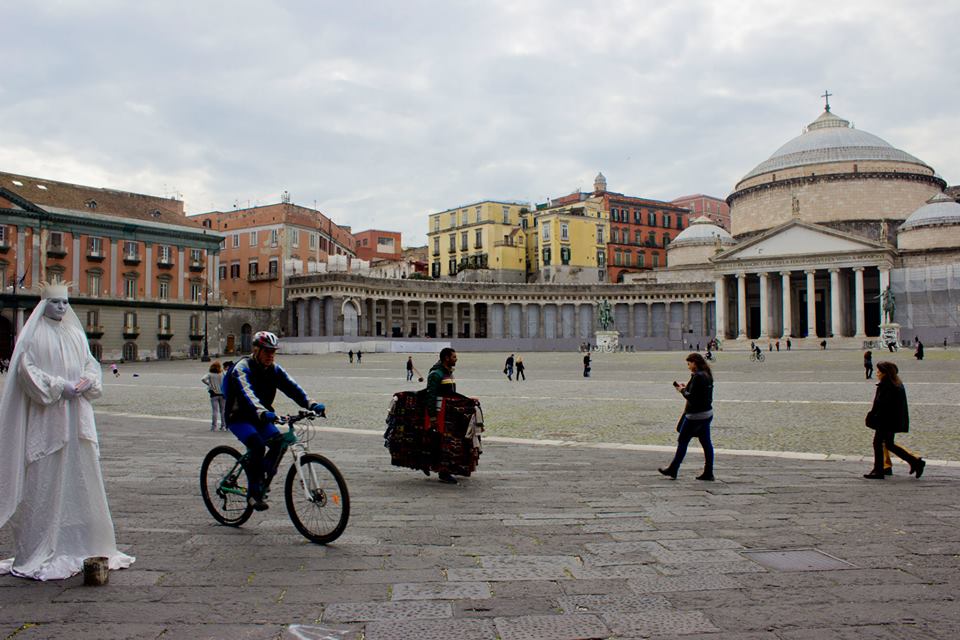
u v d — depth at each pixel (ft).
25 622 19.49
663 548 26.89
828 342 298.15
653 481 41.09
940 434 59.62
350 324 329.31
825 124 398.42
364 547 27.02
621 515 32.40
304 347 306.55
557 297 384.27
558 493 37.58
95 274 268.21
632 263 448.65
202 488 31.24
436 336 369.50
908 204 354.74
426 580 23.17
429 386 40.73
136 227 279.49
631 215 452.76
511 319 382.22
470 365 211.00
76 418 24.26
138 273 281.33
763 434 62.18
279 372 30.14
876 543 27.58
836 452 52.49
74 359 24.63
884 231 312.50
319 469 27.66
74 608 20.54
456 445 39.86
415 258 513.86
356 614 20.17
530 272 435.12
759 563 24.98
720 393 104.99
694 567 24.53
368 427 69.97
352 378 158.71
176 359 289.74
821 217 359.25
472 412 40.14
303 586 22.53
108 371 205.46
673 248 407.44
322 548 26.89
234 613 20.22
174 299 292.40
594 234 431.43
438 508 33.86
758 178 385.50
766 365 181.37
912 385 110.01
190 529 29.71
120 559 24.45
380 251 495.41
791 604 20.97
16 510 23.54
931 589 22.22
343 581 23.03
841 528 29.99
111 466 45.32
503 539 28.22
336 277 323.16
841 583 22.82
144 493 36.91
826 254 312.71
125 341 274.16
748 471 44.42
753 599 21.40
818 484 40.14
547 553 26.25
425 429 40.55
